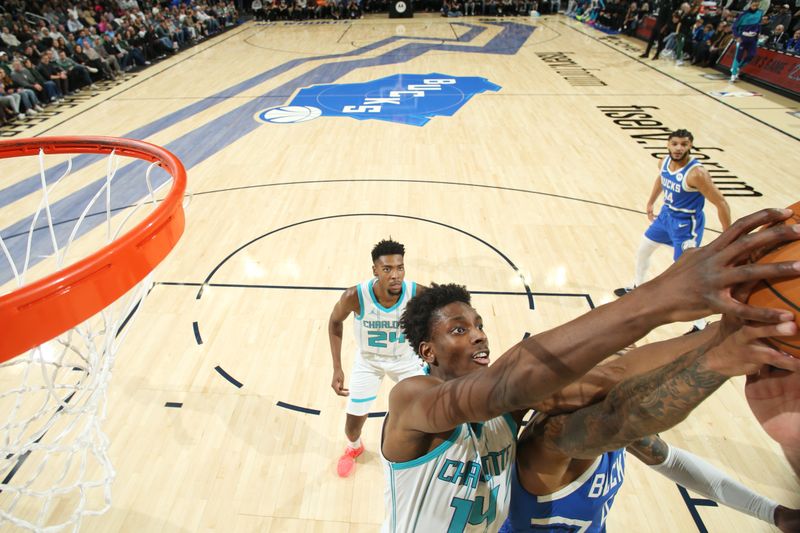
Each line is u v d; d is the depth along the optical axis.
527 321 4.39
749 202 6.21
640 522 2.88
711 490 1.50
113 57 12.96
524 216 6.03
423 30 18.47
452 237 5.62
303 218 6.07
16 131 9.16
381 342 2.96
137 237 1.56
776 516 1.44
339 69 13.27
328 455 3.31
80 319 1.40
